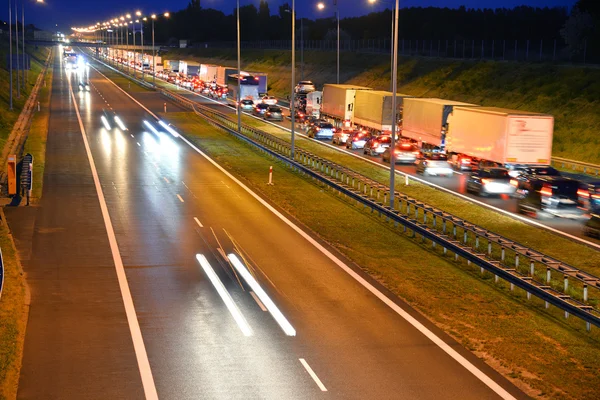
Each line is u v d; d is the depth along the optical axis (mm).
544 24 161250
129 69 187875
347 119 78688
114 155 57906
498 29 163250
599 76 79375
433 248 31359
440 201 43094
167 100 111125
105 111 93438
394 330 21000
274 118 92750
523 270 28234
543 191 39406
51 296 23719
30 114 89500
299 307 23000
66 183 45500
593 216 34250
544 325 21844
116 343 19609
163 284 25234
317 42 182000
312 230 34312
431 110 61188
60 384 16891
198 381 17156
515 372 18031
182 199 41250
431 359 18797
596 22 103562
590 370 18328
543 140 49656
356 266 28125
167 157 57688
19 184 43188
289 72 152375
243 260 28656
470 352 19375
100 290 24453
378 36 179750
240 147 65062
